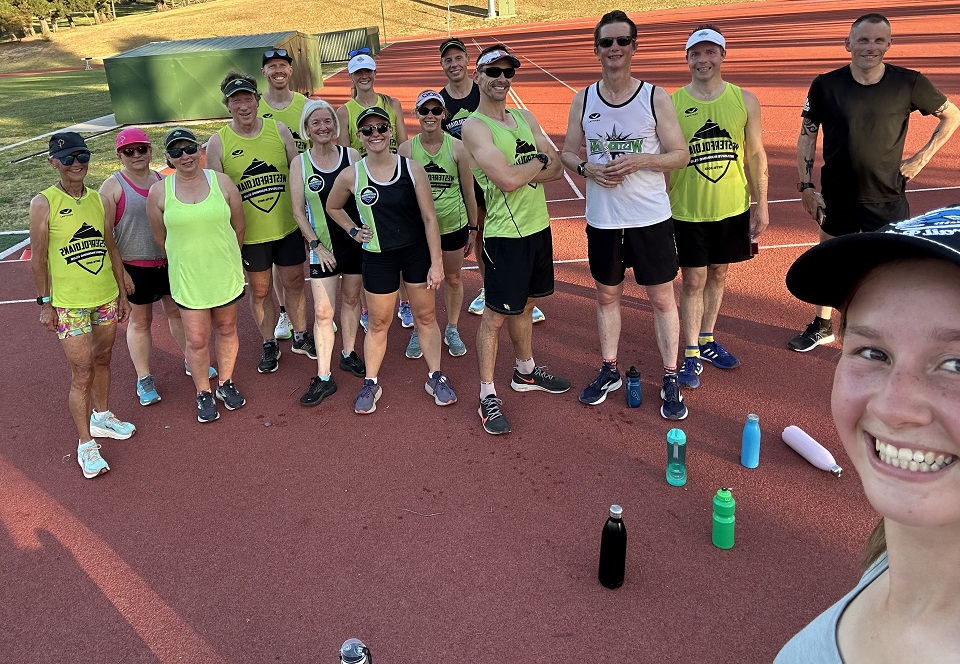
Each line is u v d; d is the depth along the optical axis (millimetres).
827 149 4613
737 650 2859
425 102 4816
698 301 4840
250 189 5051
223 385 5066
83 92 26719
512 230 4246
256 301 5363
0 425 4984
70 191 3938
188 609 3254
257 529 3773
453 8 54406
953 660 821
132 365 5836
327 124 4621
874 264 828
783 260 7141
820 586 3158
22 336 6496
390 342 6074
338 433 4676
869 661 936
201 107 18156
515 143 4121
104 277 4133
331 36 36719
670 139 4102
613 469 4102
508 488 3990
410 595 3260
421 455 4367
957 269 748
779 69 20250
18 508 4051
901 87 4316
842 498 3734
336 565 3477
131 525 3859
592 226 4387
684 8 47500
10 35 57219
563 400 4902
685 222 4641
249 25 53938
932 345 777
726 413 4602
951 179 9266
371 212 4387
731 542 3396
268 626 3133
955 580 826
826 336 5336
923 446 799
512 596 3213
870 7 36156
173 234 4438
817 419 4465
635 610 3090
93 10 60188
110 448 4629
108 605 3305
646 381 5062
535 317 6121
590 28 41719
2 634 3166
